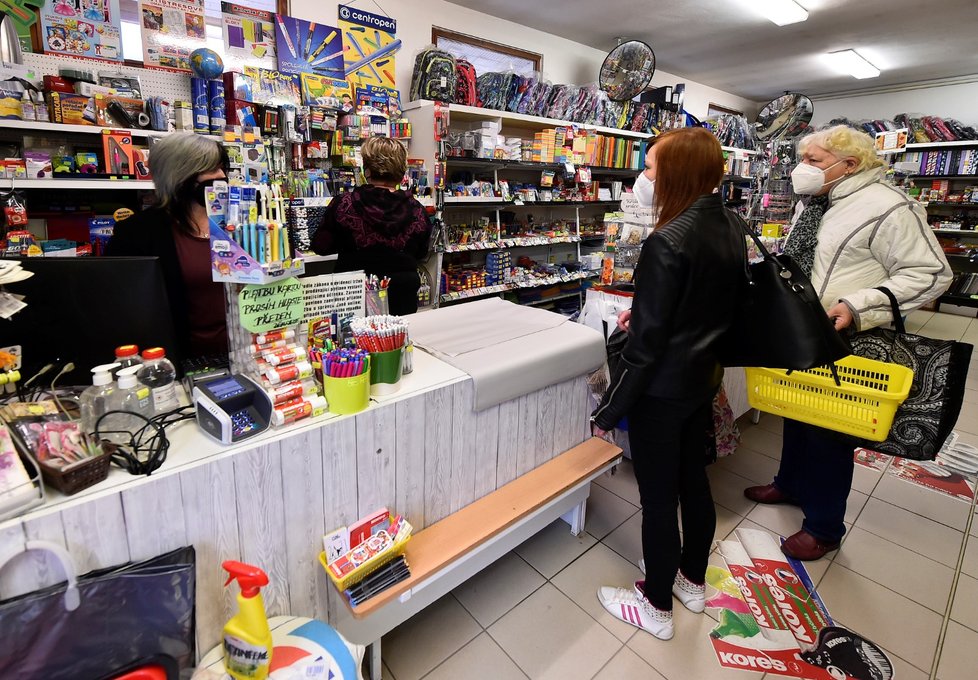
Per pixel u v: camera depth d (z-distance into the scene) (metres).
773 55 5.96
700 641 1.73
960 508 2.55
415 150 3.76
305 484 1.23
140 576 0.93
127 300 1.20
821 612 1.87
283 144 2.88
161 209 1.57
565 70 5.40
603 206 6.03
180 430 1.16
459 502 1.68
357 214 2.38
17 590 0.88
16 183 2.12
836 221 1.94
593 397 2.19
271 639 1.04
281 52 3.07
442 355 1.71
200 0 2.74
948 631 1.79
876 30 5.07
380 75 3.51
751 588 1.97
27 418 0.97
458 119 4.20
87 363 1.21
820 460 2.03
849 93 8.05
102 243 2.48
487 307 2.34
